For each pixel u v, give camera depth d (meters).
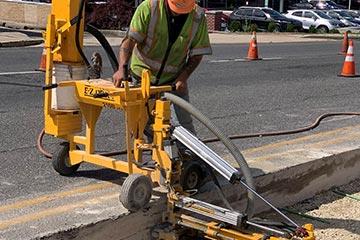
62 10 4.83
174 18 4.63
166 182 4.39
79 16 4.75
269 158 5.91
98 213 4.26
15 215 4.23
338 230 5.25
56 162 5.20
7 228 3.96
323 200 5.95
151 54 4.79
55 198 4.64
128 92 4.32
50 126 5.00
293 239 3.97
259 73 14.52
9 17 26.75
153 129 4.41
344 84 13.11
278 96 10.84
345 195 6.11
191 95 10.53
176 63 4.89
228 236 4.11
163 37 4.68
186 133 4.32
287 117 8.68
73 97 4.94
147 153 5.36
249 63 16.86
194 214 4.33
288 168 5.60
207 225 4.20
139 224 4.38
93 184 5.05
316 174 5.97
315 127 7.89
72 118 5.01
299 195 5.82
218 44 24.86
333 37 34.94
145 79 4.39
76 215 4.21
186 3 4.52
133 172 4.53
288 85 12.51
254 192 4.29
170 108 4.46
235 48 22.66
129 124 4.39
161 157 4.39
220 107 9.41
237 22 38.28
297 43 28.66
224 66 15.69
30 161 5.86
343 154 6.28
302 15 42.81
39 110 8.58
